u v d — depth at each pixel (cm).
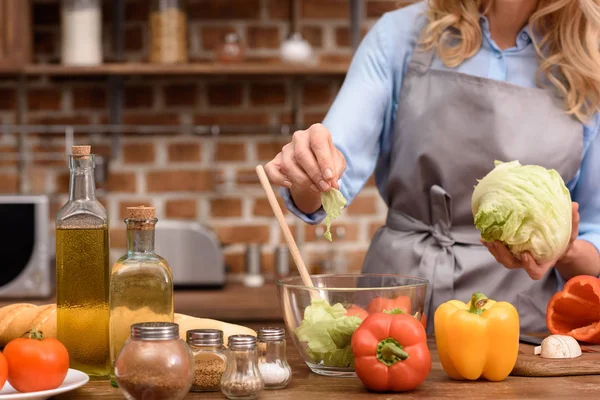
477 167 155
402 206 164
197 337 102
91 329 109
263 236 291
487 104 153
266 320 241
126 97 288
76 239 109
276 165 125
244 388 97
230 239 291
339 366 109
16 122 287
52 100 287
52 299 252
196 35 288
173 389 91
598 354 119
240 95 290
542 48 158
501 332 107
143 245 105
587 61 149
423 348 101
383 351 101
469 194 157
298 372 113
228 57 266
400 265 160
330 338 108
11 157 287
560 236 121
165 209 289
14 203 248
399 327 102
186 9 269
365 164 152
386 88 158
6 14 258
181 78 288
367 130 153
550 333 135
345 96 155
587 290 131
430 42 158
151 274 104
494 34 158
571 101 153
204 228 265
